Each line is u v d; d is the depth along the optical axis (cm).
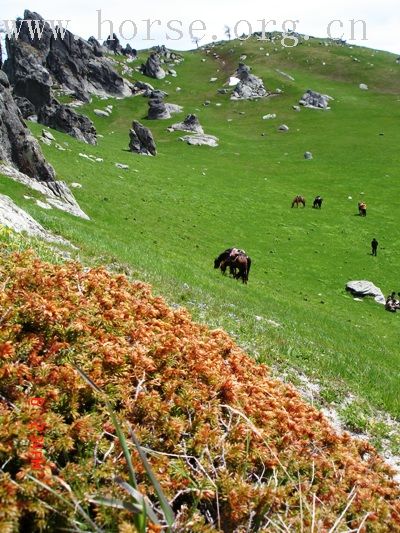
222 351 821
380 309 5309
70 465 433
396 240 7412
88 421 476
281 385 812
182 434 544
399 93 19475
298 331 2569
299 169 11219
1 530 358
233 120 16612
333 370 1683
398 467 1103
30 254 877
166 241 5678
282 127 15188
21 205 4178
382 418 1386
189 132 14200
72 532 387
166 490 452
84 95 16438
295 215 7975
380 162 11769
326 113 16912
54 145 8238
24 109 11831
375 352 3172
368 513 483
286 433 603
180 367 652
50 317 608
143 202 6869
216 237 6462
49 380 520
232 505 461
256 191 9069
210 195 8244
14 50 14200
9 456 416
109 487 431
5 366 493
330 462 596
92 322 682
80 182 6725
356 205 8881
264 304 3312
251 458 538
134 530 375
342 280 5922
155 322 786
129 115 16488
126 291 906
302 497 496
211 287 2995
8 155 4872
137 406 541
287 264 6112
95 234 3616
